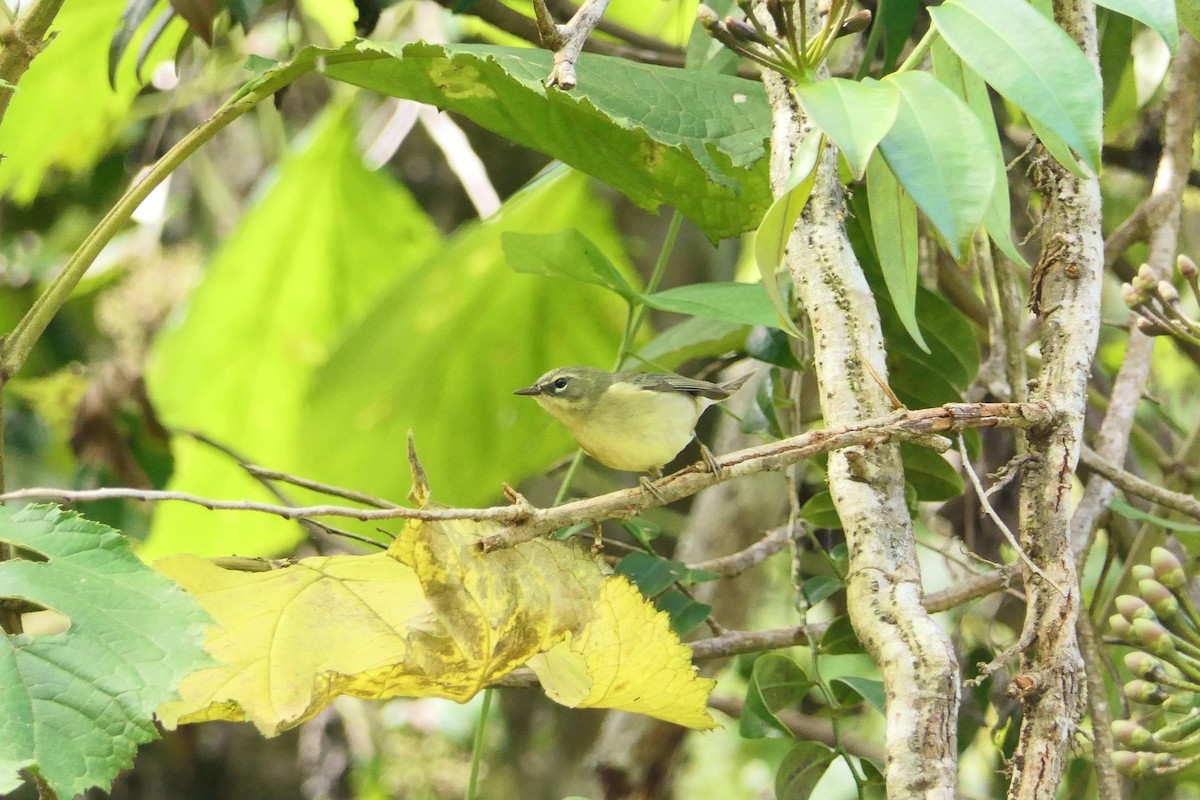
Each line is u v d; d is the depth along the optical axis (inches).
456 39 498.0
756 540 476.1
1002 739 317.4
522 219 497.0
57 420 549.3
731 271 627.5
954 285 409.7
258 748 658.2
